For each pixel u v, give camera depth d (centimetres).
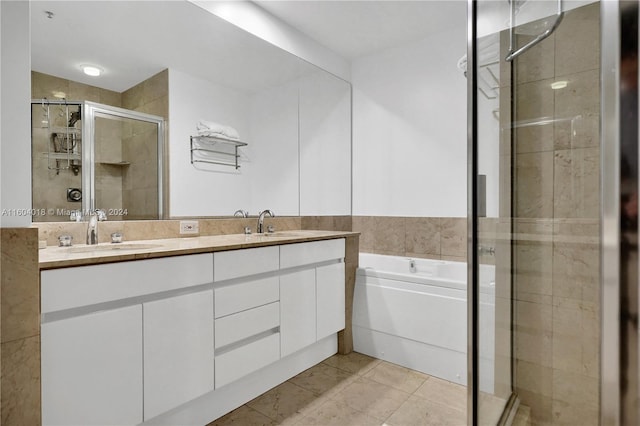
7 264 110
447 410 189
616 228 67
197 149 232
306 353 240
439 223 295
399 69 320
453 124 288
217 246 173
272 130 282
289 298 217
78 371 125
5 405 110
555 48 106
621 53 65
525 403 119
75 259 124
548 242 108
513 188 127
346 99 347
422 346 235
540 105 112
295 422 178
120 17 194
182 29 221
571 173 98
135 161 201
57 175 171
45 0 168
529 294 117
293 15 271
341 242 262
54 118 170
